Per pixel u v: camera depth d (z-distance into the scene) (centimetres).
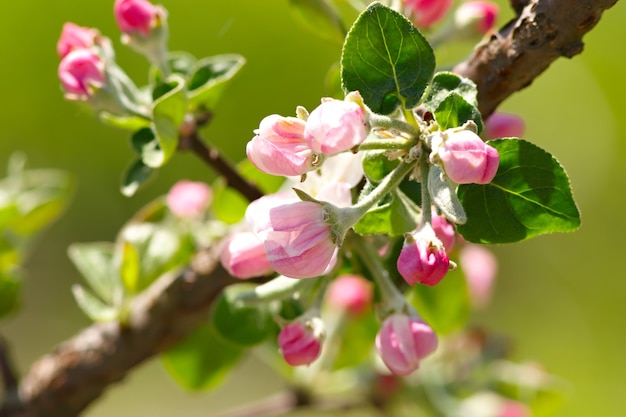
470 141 52
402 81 55
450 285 70
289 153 53
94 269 70
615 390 145
